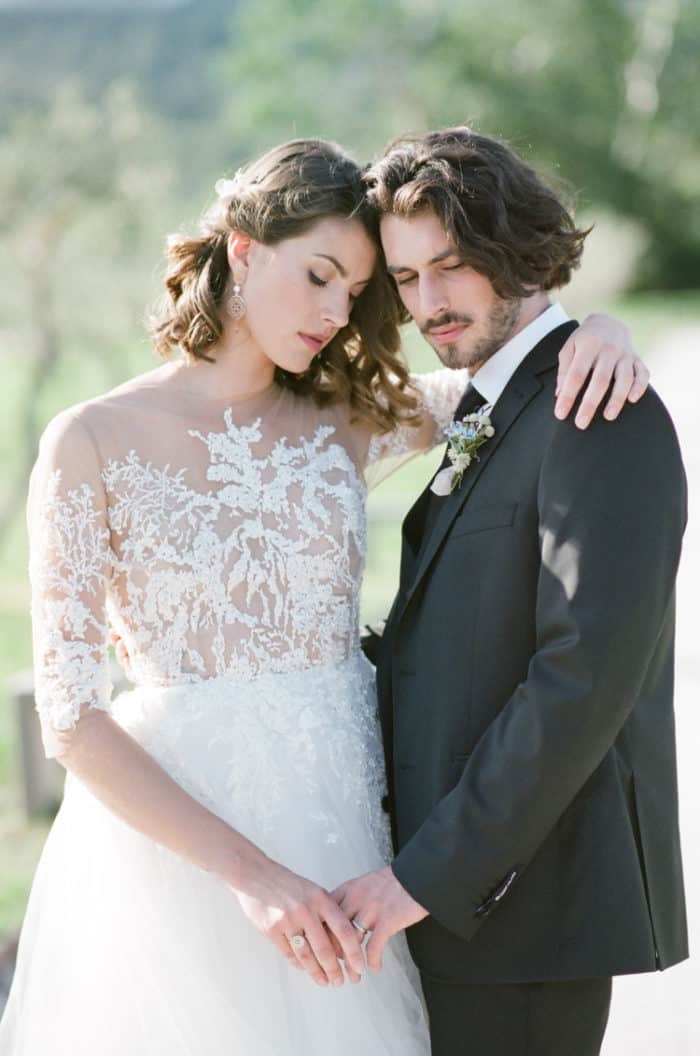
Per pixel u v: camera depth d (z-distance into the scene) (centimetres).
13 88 976
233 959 210
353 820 220
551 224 215
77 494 210
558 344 214
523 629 207
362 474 255
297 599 222
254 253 224
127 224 904
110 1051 212
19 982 225
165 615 216
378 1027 215
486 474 212
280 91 3862
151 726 215
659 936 210
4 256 887
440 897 195
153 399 224
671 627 219
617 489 191
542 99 3547
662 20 3522
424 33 3756
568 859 205
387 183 213
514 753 191
